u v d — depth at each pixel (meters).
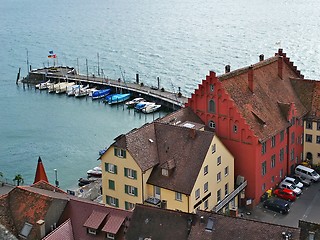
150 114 193.25
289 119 111.12
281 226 69.69
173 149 97.75
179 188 93.00
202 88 107.00
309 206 103.31
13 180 132.38
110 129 178.62
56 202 80.31
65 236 77.06
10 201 82.38
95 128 180.00
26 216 79.75
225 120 104.69
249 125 102.56
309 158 119.12
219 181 99.81
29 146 165.25
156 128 101.75
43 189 88.19
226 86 105.62
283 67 122.31
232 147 104.81
